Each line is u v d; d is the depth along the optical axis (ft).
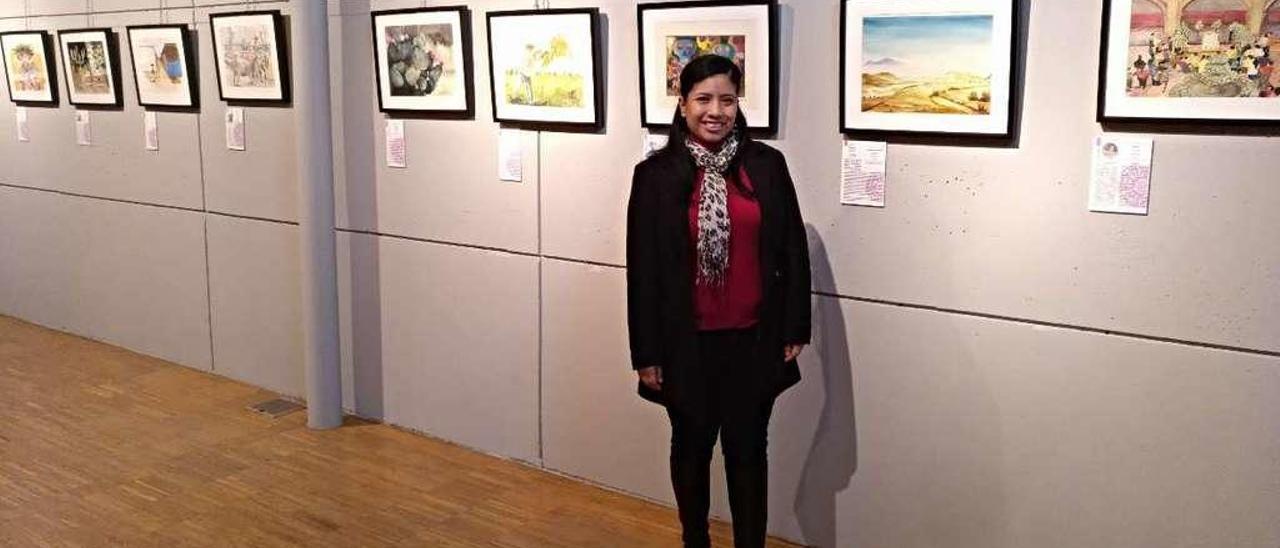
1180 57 8.86
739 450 10.16
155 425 15.90
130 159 19.33
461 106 13.99
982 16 9.71
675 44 11.65
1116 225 9.46
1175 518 9.52
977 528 10.62
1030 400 10.14
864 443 11.21
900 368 10.87
